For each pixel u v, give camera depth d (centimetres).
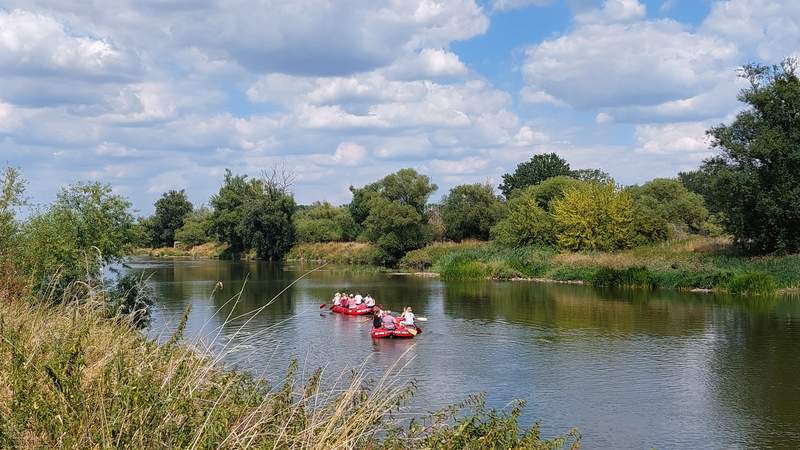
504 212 7206
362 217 8988
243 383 745
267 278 5625
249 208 8625
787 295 3884
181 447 461
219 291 4428
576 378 1989
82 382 493
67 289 815
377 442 675
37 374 479
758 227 4816
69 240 2386
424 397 1748
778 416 1619
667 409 1678
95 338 651
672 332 2753
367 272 6388
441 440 692
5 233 1775
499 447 706
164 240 11894
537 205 6662
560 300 3912
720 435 1487
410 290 4612
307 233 8806
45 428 437
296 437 540
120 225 2775
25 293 1055
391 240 6906
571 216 5947
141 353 594
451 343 2573
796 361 2173
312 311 3525
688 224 7188
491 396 1781
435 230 7325
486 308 3606
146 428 449
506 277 5425
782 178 4572
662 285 4453
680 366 2133
